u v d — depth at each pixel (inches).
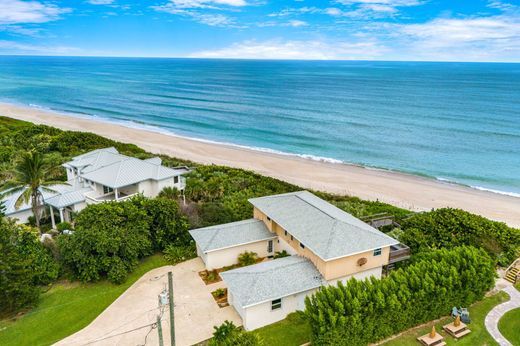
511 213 2101.4
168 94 7642.7
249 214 1584.6
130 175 1729.8
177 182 1870.1
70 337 957.2
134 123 4776.1
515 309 1072.2
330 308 855.1
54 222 1642.5
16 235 1235.2
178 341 945.5
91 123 4648.1
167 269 1283.2
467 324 1007.0
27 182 1469.0
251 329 999.0
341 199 2025.1
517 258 1316.4
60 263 1220.5
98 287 1181.1
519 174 2859.3
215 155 3233.3
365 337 897.5
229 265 1299.2
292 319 1038.4
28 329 987.9
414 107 5935.0
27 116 5049.2
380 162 3144.7
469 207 2182.6
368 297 901.8
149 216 1368.1
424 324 1009.5
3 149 2492.6
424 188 2507.4
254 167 2886.3
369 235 1138.0
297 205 1338.6
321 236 1125.1
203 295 1138.0
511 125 4525.1
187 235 1413.6
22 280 1034.7
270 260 1219.2
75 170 1937.7
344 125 4618.6
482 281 1056.2
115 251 1198.3
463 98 6894.7
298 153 3410.4
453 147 3590.1
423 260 1091.9
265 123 4771.2
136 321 1019.3
